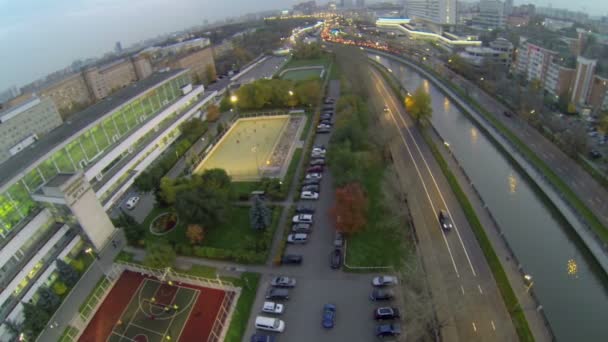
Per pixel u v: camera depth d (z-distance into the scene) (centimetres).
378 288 7519
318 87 17750
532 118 14262
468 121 16200
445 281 7544
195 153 14388
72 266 8825
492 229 8856
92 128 11819
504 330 6475
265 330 6938
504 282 7294
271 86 18000
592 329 6925
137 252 9538
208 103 19238
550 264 8400
